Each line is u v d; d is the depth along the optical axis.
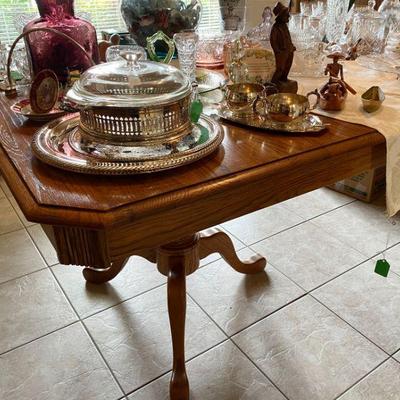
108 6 2.33
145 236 0.62
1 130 0.83
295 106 0.79
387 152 0.81
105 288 1.50
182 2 1.27
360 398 1.10
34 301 1.44
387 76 1.19
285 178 0.72
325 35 1.51
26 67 1.17
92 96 0.68
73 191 0.60
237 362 1.21
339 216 1.94
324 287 1.50
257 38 1.15
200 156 0.67
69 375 1.17
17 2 2.17
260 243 1.75
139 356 1.23
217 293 1.47
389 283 1.51
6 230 1.83
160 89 0.70
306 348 1.25
